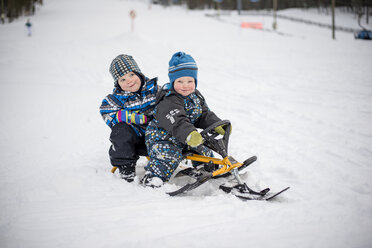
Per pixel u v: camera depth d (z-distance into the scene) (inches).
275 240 73.4
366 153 141.2
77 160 142.8
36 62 506.9
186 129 100.9
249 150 150.9
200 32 1036.5
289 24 1439.5
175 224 81.0
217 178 111.2
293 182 113.8
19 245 73.5
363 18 1599.4
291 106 234.2
